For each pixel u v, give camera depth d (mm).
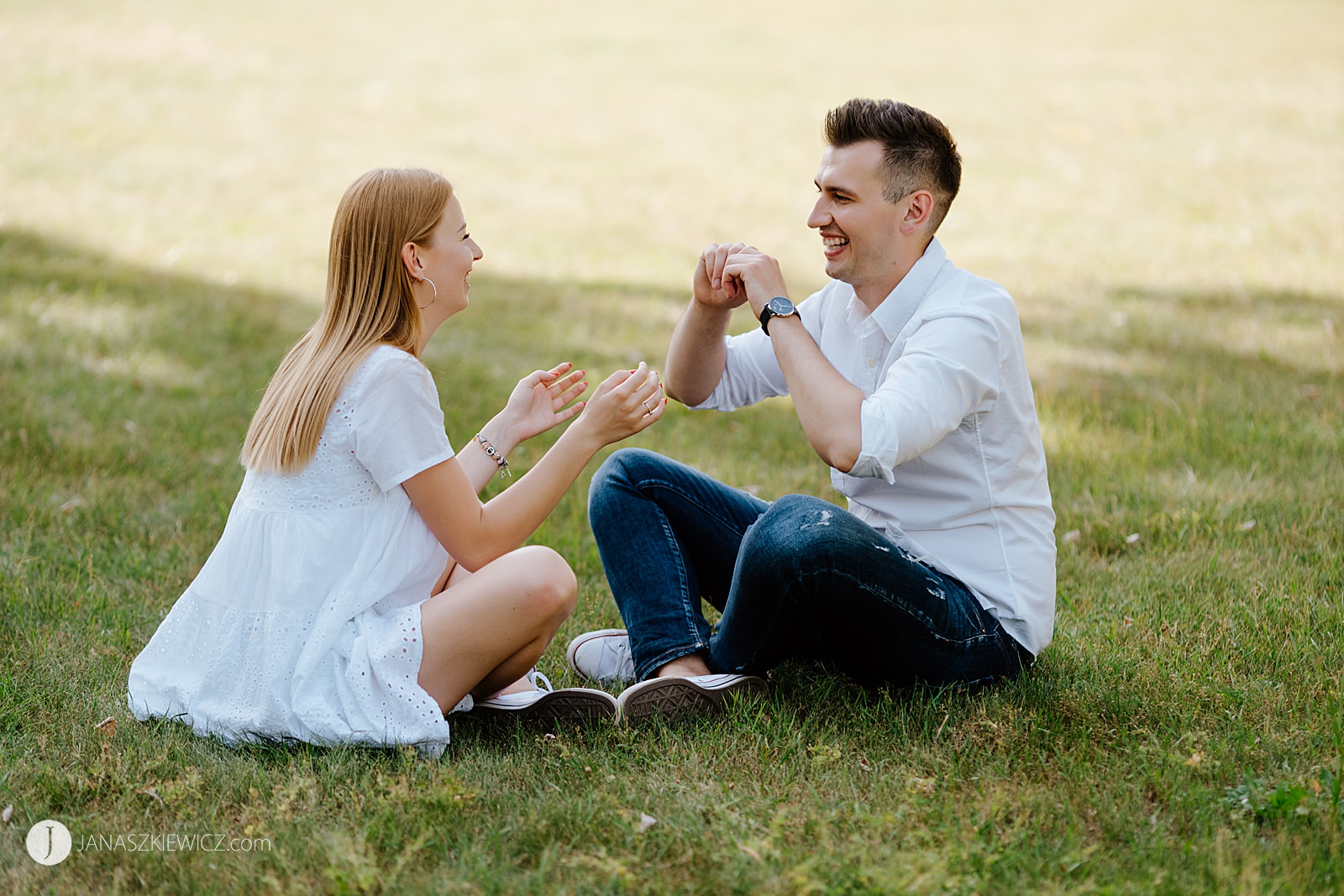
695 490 2887
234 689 2473
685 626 2723
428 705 2387
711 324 2914
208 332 6391
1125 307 7105
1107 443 4734
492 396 5441
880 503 2664
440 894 1984
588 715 2555
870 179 2520
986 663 2629
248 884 2041
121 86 14305
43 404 5027
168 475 4363
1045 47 18938
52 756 2451
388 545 2449
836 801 2268
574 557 3682
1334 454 4465
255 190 10461
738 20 22109
